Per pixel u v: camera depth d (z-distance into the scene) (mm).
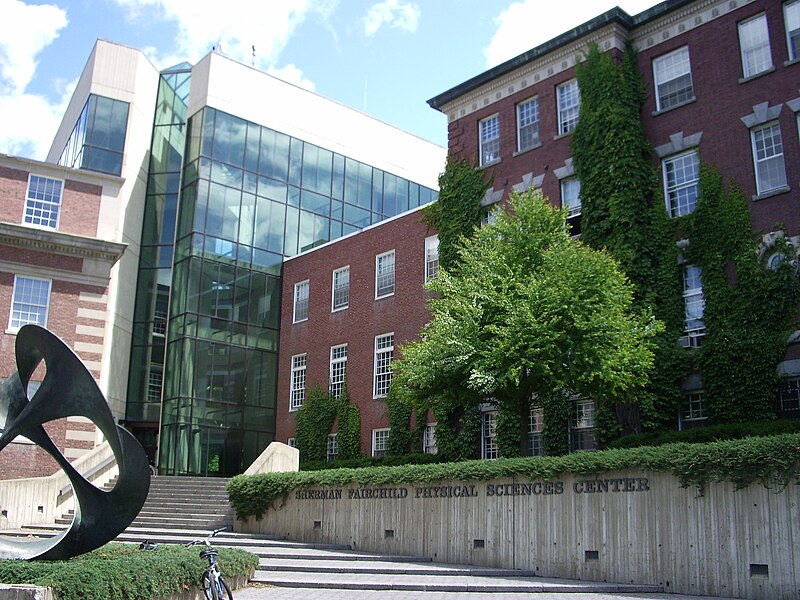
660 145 27422
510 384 22391
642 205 26719
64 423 32781
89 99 42375
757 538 14820
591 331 21406
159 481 30359
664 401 24797
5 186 34031
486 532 18938
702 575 15383
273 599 13852
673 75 27922
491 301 22562
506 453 28562
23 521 25922
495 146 32531
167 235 42844
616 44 28797
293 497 23922
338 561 19219
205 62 41188
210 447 37281
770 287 23469
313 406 37719
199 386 37500
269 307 41000
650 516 16328
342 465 34375
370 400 35406
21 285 33344
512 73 32250
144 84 44406
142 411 40344
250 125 41812
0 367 32125
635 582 16234
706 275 24922
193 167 39875
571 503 17578
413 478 20594
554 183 29891
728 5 26828
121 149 42250
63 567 10281
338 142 45812
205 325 38250
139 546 14750
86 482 12445
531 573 17797
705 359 24297
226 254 39625
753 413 22953
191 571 12234
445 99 34469
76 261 34500
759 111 25297
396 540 20797
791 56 25156
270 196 41938
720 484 15492
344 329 37656
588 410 26969
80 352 33719
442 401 23859
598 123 28094
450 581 16516
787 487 14602
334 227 44594
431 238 34719
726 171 25547
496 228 24484
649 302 25672
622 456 16859
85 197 35469
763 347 23188
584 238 27562
